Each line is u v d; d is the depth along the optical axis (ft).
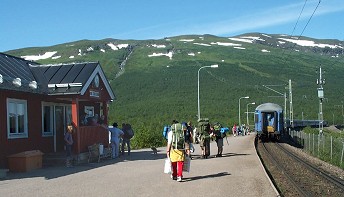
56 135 70.23
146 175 48.85
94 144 66.49
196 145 106.63
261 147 116.06
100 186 41.37
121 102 414.62
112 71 611.88
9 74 60.44
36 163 56.70
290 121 202.69
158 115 330.54
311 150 115.24
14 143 58.49
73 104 63.98
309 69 556.10
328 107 346.74
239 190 39.24
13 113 59.06
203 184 42.50
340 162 84.43
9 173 52.75
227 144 115.85
